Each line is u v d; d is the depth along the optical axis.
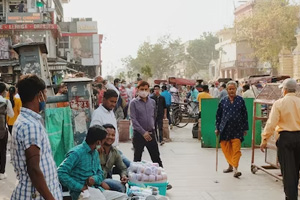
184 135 15.29
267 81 23.59
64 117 5.71
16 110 9.87
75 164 4.83
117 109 13.73
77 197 4.83
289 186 6.17
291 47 46.91
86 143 4.91
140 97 7.43
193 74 88.38
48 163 3.29
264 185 7.74
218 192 7.25
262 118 8.76
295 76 44.88
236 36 49.75
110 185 5.49
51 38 32.00
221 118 8.77
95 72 51.94
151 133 7.44
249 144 12.06
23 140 3.15
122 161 5.95
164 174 6.04
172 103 20.12
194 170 9.09
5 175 8.16
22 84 3.29
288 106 6.25
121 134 13.48
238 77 59.91
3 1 34.12
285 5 47.19
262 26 45.50
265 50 46.59
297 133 6.21
